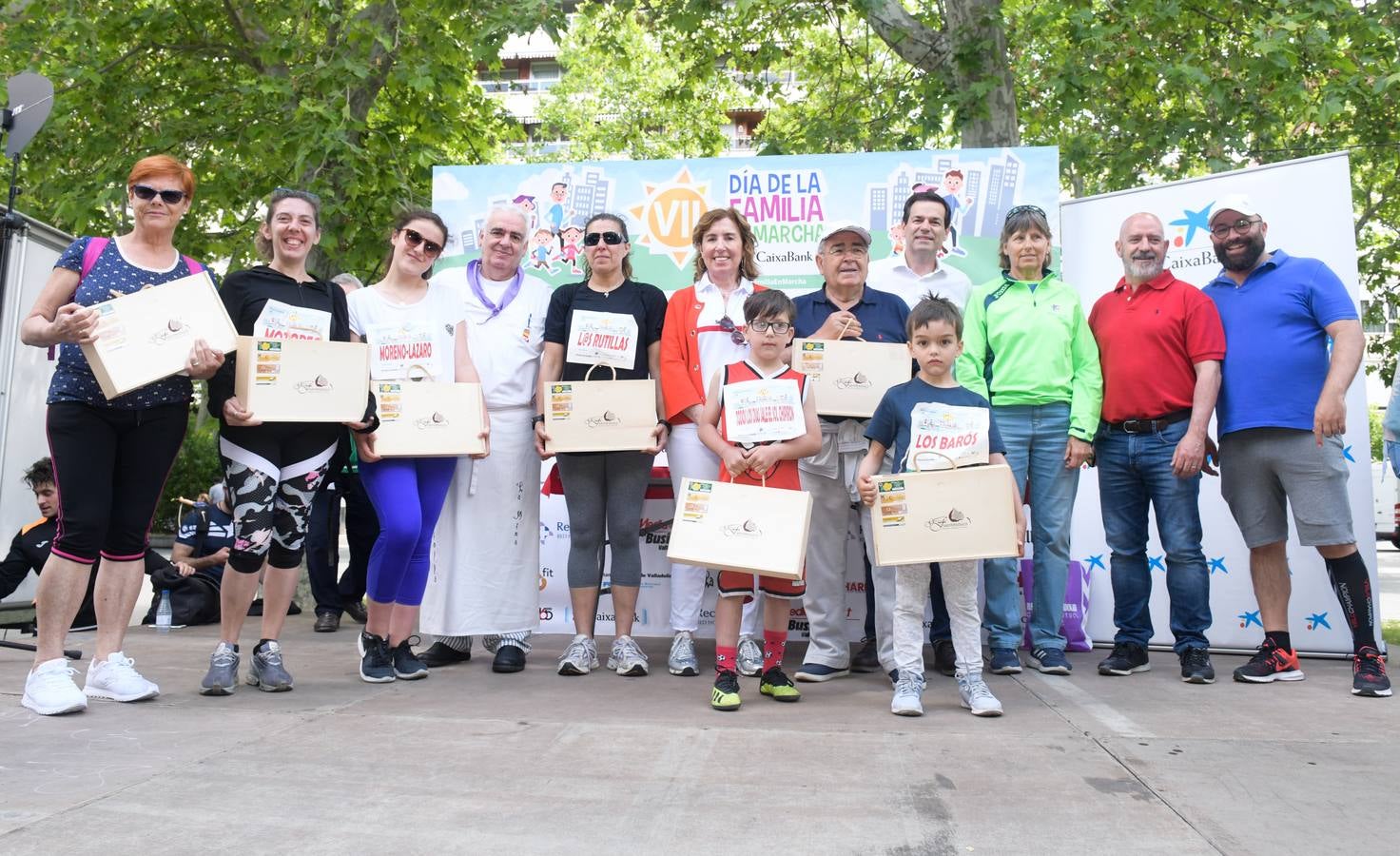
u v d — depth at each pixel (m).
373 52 10.34
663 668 4.73
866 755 2.93
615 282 4.73
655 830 2.24
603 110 23.03
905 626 3.71
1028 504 5.05
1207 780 2.67
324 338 3.96
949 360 3.92
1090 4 9.98
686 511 3.77
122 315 3.43
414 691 4.00
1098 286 5.61
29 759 2.75
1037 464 4.65
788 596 3.94
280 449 3.86
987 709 3.54
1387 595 11.25
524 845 2.14
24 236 6.02
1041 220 4.68
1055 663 4.55
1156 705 3.78
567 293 4.70
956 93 9.94
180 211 3.70
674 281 5.54
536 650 5.41
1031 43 11.81
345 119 9.38
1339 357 4.22
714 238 4.64
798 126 12.46
